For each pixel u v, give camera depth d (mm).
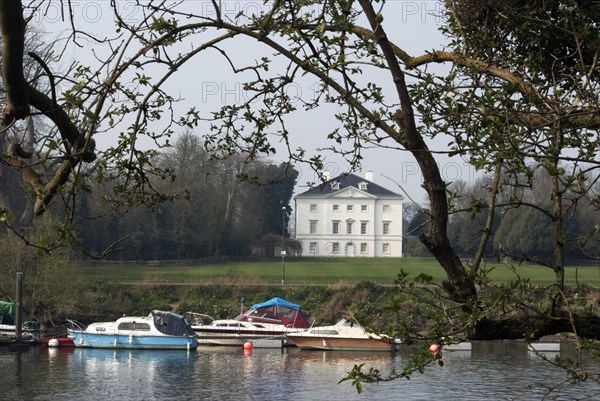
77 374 66750
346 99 11859
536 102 11961
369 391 58875
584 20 13242
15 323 82625
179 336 86312
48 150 11211
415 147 11328
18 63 10680
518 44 14930
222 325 92125
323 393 59000
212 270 136000
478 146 11109
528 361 72750
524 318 11688
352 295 104688
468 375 64812
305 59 11992
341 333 87812
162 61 11859
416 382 62062
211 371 70562
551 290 11680
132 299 105438
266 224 196250
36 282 90125
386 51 11195
